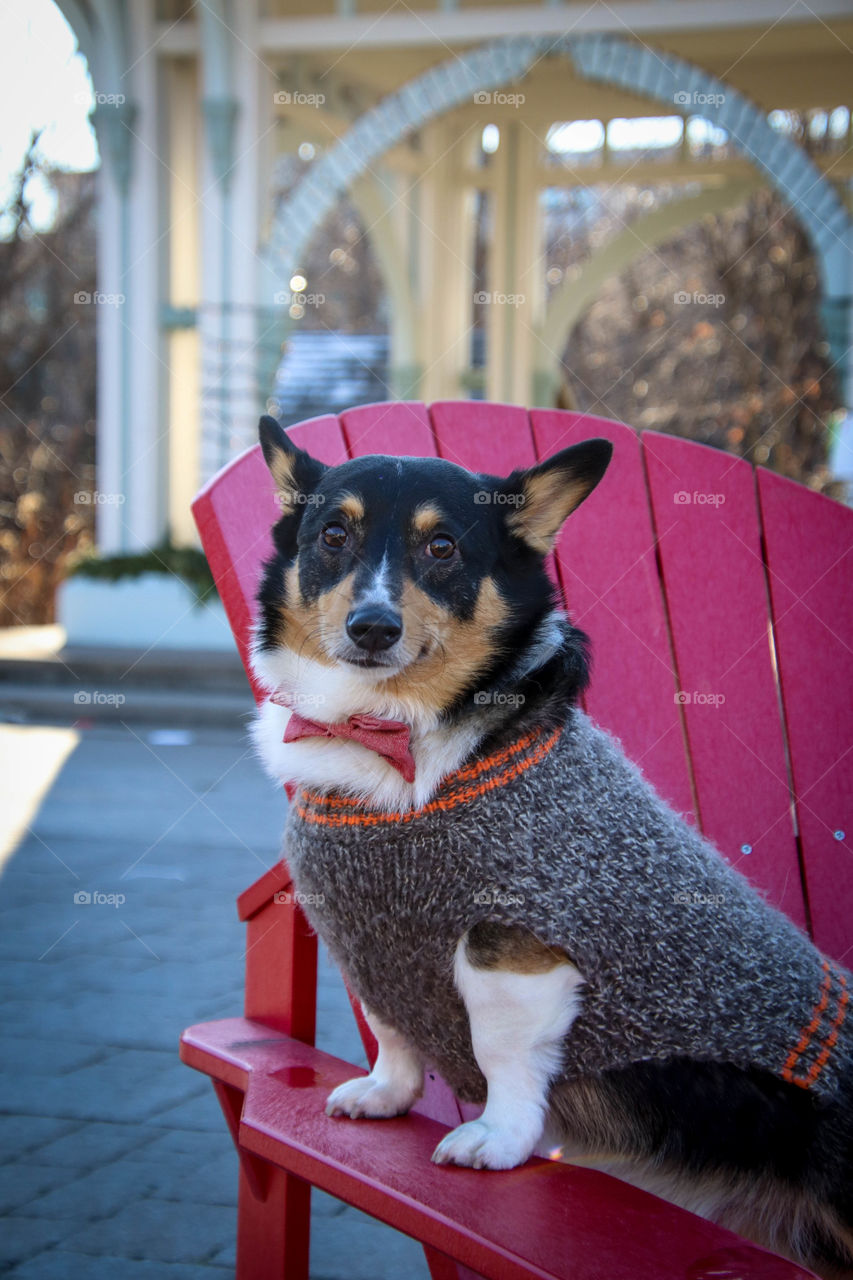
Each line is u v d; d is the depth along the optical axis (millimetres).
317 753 1687
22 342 16719
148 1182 2645
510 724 1657
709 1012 1619
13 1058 3305
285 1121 1710
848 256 9672
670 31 9820
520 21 9977
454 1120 1981
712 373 19312
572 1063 1661
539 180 14609
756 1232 1760
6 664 10477
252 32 10461
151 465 11383
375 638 1638
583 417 2520
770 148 9672
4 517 15789
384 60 11914
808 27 9906
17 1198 2564
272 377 11102
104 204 11219
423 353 14938
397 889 1604
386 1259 2398
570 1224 1397
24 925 4527
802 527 2459
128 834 6047
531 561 1829
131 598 10898
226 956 4191
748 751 2420
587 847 1601
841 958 2332
